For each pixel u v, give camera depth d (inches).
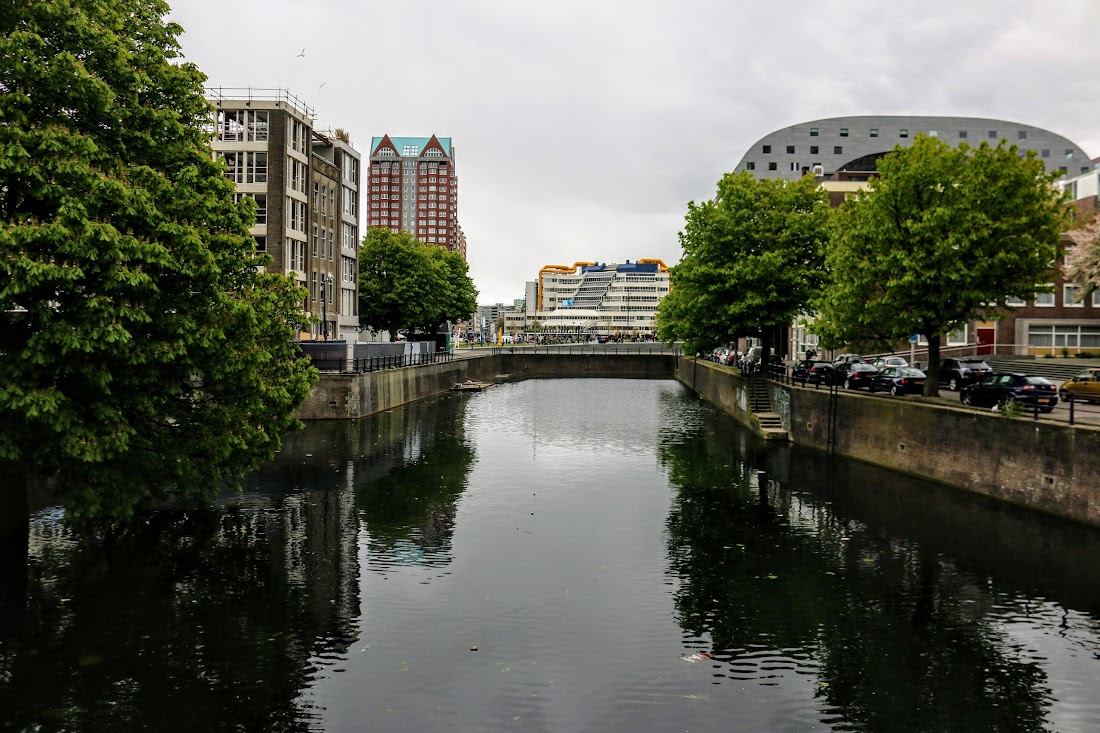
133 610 717.9
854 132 5344.5
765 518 1066.7
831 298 1391.5
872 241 1354.6
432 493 1207.6
